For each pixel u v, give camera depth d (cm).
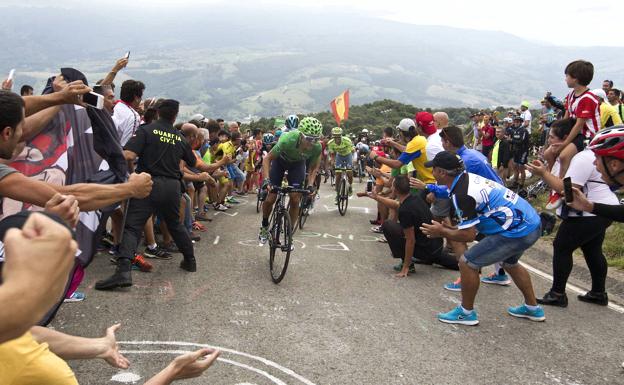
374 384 347
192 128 690
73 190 229
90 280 531
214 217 980
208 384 333
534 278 646
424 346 416
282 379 346
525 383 361
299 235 850
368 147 1802
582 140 559
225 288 538
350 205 1242
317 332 432
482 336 445
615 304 545
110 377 331
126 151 530
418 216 610
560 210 517
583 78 581
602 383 366
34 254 106
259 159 1456
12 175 220
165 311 459
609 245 738
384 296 543
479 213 448
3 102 207
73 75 363
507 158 1250
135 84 616
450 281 611
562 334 455
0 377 180
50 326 410
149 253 638
